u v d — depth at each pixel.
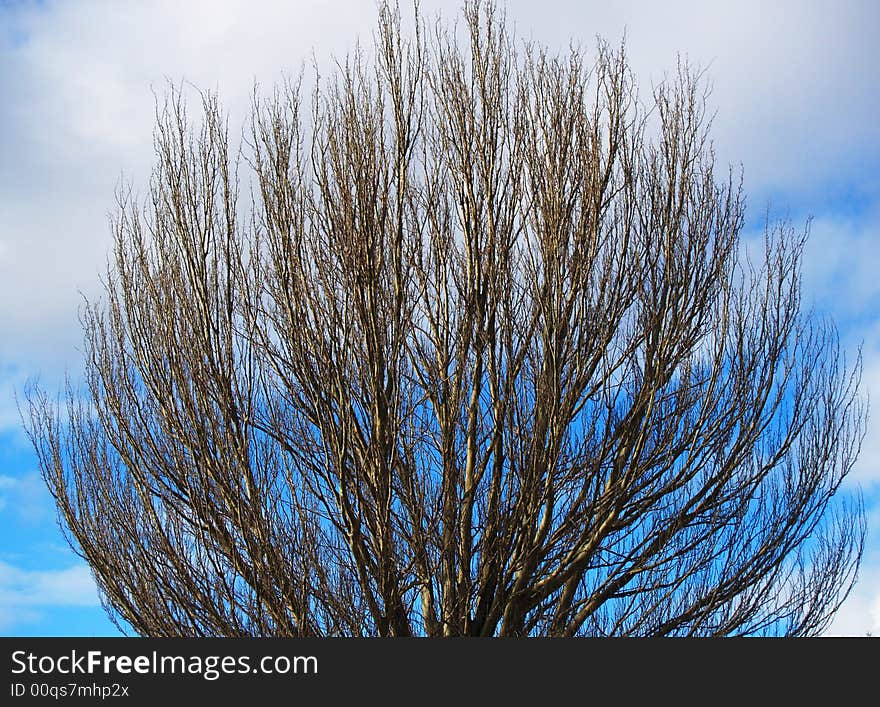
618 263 9.07
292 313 8.14
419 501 8.14
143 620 8.46
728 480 9.41
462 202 8.98
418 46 9.04
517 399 8.40
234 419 7.74
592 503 8.62
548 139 8.91
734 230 9.81
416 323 9.13
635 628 8.91
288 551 7.68
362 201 7.92
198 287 7.96
